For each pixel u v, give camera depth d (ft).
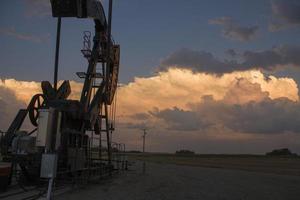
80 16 83.61
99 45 96.89
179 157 455.63
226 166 252.83
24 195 58.70
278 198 77.46
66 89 86.43
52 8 82.28
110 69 106.83
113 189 75.61
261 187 101.91
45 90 81.76
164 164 228.63
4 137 72.69
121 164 135.13
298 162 351.25
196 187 90.74
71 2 81.10
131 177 108.17
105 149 101.91
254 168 238.07
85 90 89.92
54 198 58.54
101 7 96.48
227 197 73.92
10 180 65.41
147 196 68.23
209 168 209.56
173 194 73.61
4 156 69.87
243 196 77.15
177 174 135.54
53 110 55.36
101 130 99.81
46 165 36.45
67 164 75.10
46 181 66.39
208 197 72.38
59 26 98.32
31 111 77.66
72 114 80.02
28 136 69.97
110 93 105.19
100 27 97.81
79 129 85.20
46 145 53.16
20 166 68.90
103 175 94.68
